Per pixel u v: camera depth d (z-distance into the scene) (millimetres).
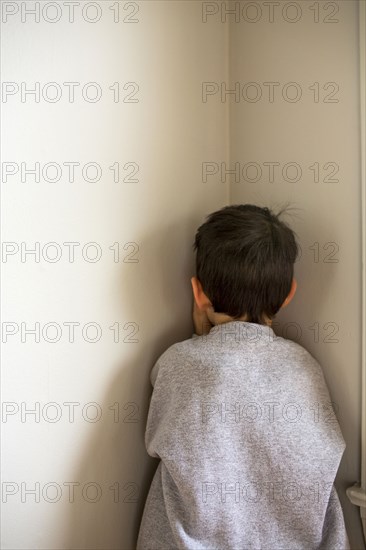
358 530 1229
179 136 1294
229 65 1398
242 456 1136
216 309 1242
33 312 1068
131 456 1254
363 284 1180
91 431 1175
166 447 1137
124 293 1209
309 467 1137
